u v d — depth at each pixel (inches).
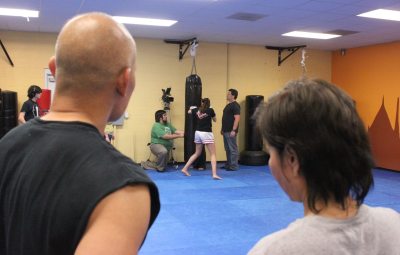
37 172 32.4
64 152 32.4
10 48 286.0
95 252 27.4
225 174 279.9
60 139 33.2
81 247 28.0
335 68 372.8
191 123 304.7
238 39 318.7
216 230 155.0
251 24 258.7
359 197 30.5
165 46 321.4
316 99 29.7
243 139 347.3
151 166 300.5
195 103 309.1
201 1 203.3
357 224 29.7
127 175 30.8
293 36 301.4
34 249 31.0
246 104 339.9
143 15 236.2
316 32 283.9
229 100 296.5
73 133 33.4
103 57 33.7
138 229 29.9
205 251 133.0
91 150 32.3
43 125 35.4
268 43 336.8
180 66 325.7
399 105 310.3
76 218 29.5
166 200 202.1
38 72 292.4
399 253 30.8
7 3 208.8
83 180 30.5
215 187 235.1
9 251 32.9
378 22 245.8
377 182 263.0
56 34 295.6
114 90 35.1
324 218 29.1
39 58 292.0
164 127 298.7
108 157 32.0
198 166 301.9
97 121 35.1
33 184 32.2
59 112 35.5
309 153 29.0
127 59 35.0
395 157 314.3
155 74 320.2
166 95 311.0
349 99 30.9
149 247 135.9
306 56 366.0
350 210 30.4
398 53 310.7
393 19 236.7
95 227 28.6
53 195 30.9
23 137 35.7
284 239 28.2
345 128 29.1
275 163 31.7
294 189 31.6
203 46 331.9
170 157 320.2
